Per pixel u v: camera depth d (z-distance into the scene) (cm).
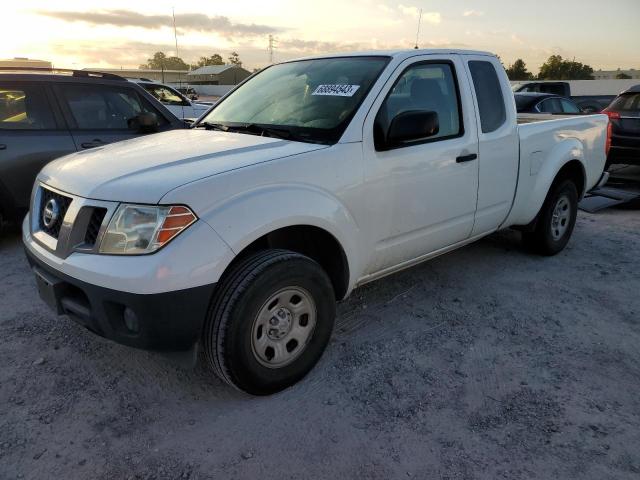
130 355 318
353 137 305
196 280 238
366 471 229
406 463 234
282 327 275
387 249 337
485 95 400
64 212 273
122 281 232
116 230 241
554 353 328
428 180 347
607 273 464
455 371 306
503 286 432
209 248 240
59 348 324
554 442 247
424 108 353
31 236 296
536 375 303
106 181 259
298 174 278
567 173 502
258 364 267
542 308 392
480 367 311
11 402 271
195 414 266
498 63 423
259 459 236
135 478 224
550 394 285
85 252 249
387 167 319
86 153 325
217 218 245
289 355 281
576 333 354
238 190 255
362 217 311
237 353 255
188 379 296
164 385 290
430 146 348
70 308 262
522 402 278
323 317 291
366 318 372
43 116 523
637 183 875
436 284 434
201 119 402
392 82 332
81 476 224
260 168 266
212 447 243
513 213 443
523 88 1786
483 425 260
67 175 284
